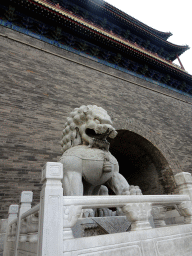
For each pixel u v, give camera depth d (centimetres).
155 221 384
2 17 992
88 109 436
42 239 178
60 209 201
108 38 1212
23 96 852
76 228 275
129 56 1368
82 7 1573
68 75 1059
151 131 1213
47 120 859
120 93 1228
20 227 329
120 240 225
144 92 1378
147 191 1350
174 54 2020
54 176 214
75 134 441
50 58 1048
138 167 1416
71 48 1171
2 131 738
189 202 332
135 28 1720
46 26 1082
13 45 952
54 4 1319
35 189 702
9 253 416
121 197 262
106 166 376
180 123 1429
